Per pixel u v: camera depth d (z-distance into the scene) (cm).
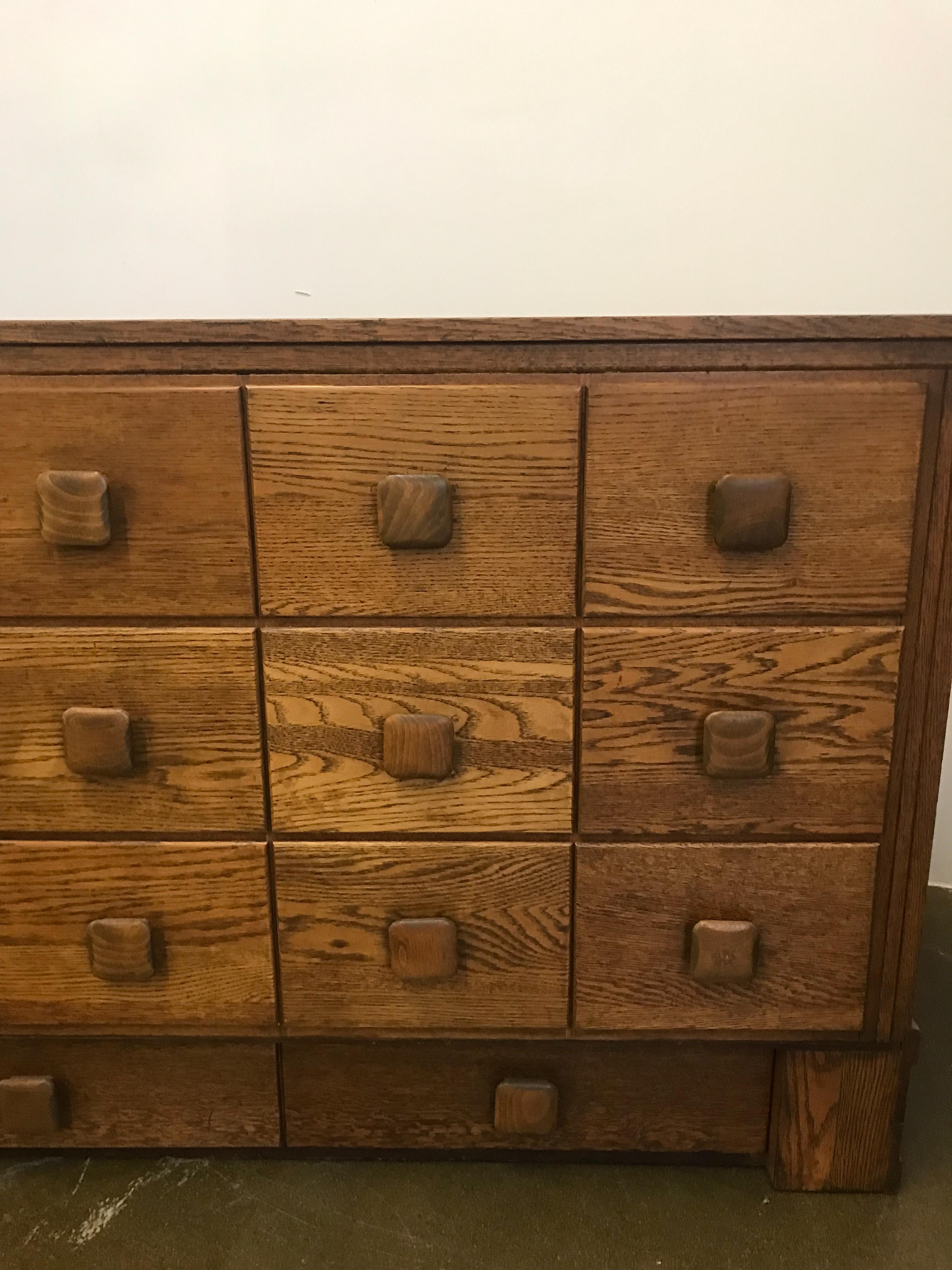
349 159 111
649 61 107
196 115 110
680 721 72
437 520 67
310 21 107
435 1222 78
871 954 77
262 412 67
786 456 67
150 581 70
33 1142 83
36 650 72
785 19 105
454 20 107
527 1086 79
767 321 65
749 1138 82
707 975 75
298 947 77
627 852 74
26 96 109
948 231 110
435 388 66
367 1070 81
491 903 76
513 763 73
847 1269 73
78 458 68
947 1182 83
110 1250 75
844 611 70
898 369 66
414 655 71
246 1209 79
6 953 78
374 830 75
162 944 77
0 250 114
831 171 109
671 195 111
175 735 73
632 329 65
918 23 104
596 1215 79
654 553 69
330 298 115
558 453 67
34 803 75
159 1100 82
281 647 71
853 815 74
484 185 112
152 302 115
